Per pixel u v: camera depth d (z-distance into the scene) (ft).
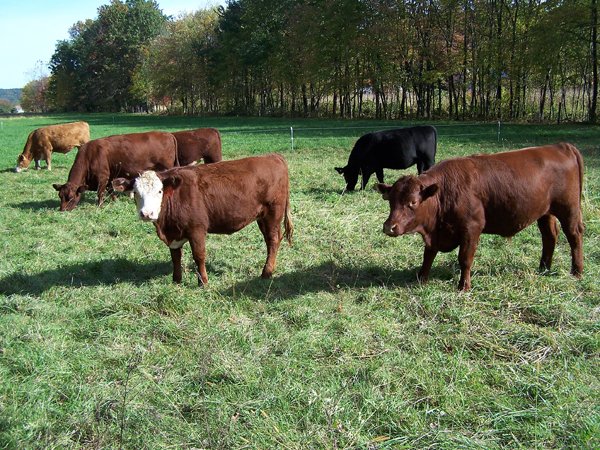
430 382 14.34
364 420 12.82
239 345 16.94
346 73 158.10
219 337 17.35
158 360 16.15
